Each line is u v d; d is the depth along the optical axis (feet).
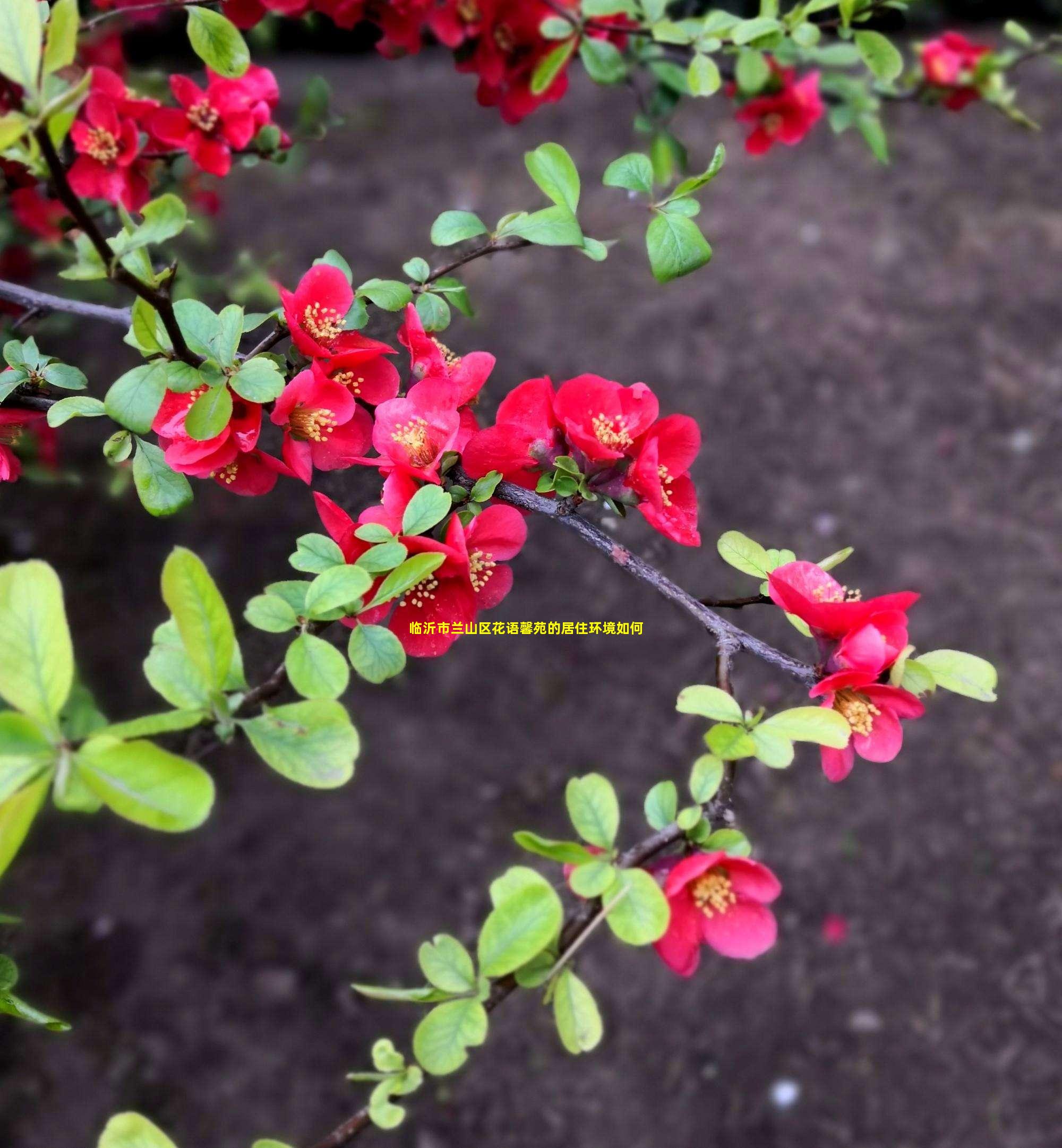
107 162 1.61
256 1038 3.35
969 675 1.27
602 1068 3.29
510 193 5.73
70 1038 3.31
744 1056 3.29
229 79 1.50
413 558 1.20
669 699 4.06
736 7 2.33
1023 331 5.11
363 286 1.41
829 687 1.24
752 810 3.74
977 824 3.69
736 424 4.73
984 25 5.98
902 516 4.45
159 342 1.29
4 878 3.60
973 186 5.73
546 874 1.53
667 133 2.03
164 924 3.55
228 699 1.10
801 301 5.19
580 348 4.98
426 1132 3.20
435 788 3.86
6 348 1.45
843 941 3.47
